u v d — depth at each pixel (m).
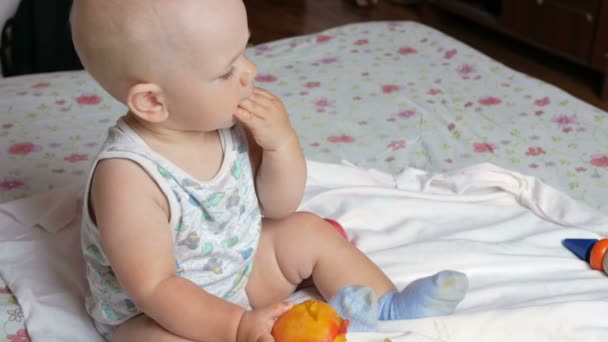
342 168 1.41
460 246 1.16
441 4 3.17
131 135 0.90
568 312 1.00
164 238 0.88
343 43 2.04
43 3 2.08
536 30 2.76
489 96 1.76
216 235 0.96
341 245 1.05
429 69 1.90
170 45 0.80
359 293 0.95
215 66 0.83
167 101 0.85
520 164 1.49
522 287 1.09
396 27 2.14
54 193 1.31
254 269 1.06
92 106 1.69
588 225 1.25
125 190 0.87
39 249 1.20
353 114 1.69
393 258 1.13
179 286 0.87
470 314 0.98
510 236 1.24
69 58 2.12
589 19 2.50
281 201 1.02
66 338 1.03
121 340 0.97
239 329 0.85
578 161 1.49
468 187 1.36
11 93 1.73
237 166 0.96
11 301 1.11
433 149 1.55
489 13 3.01
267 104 0.95
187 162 0.92
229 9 0.82
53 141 1.54
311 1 3.48
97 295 0.99
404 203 1.28
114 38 0.81
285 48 2.00
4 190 1.39
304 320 0.84
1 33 2.11
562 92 1.76
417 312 0.98
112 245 0.87
